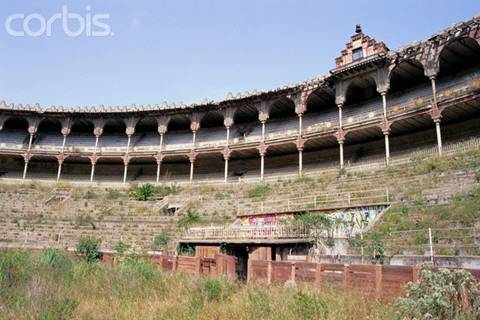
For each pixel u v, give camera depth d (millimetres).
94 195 48219
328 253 21859
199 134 58969
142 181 57062
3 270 13477
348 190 32875
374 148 46688
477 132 38438
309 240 22344
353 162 46469
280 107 53156
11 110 55656
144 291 14258
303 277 15812
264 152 49250
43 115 57125
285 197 36906
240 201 39562
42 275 14328
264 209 33812
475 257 15500
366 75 42750
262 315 11039
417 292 9484
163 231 34406
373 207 24969
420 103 38062
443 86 41375
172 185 50719
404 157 42062
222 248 25391
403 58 39438
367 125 41812
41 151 56875
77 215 40125
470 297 9172
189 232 27812
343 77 43938
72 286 14234
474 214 19766
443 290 9062
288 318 10523
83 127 62062
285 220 25781
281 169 52594
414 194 25812
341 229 24312
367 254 19516
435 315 8688
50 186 52750
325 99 49844
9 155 56875
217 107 52938
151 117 57000
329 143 48250
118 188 52500
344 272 14453
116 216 39719
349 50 46562
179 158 56688
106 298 13398
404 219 22547
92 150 57656
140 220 37906
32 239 33719
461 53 38938
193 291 13547
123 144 59562
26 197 46594
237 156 54969
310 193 35531
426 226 20719
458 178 26312
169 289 14430
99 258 24234
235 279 16734
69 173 60688
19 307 10656
